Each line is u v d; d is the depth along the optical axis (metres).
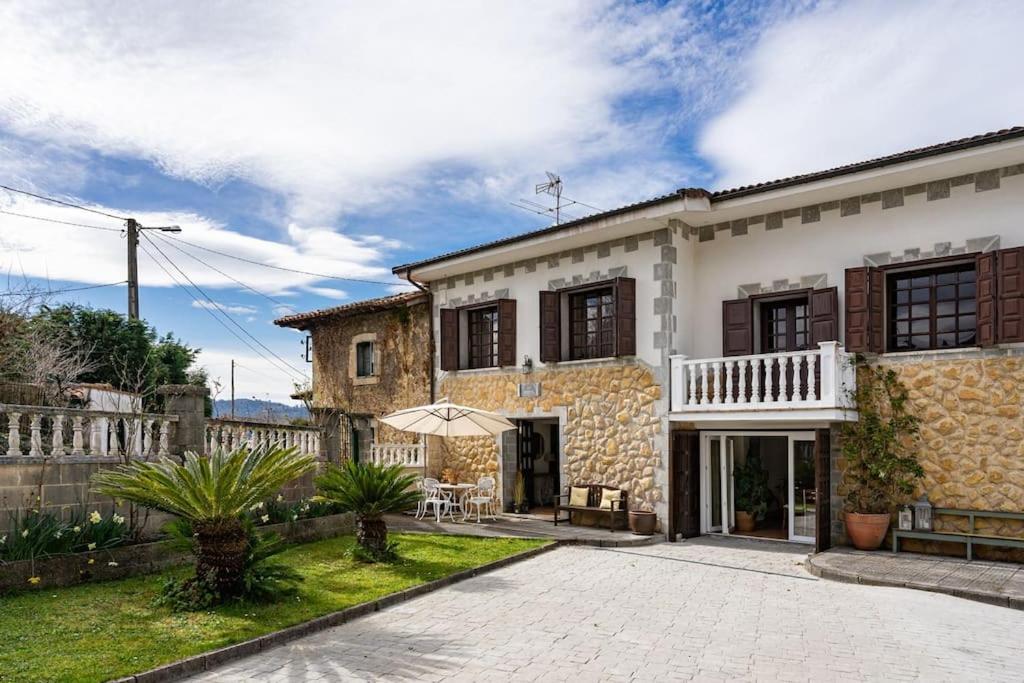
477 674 5.52
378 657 5.95
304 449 12.64
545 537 12.09
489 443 15.77
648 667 5.69
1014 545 9.15
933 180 10.48
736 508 13.13
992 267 9.73
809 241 11.78
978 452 9.88
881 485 10.60
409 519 14.40
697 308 13.20
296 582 8.09
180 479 7.14
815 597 8.16
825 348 10.48
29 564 7.39
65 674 5.13
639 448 12.91
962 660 5.86
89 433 9.90
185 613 6.87
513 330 15.35
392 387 18.19
